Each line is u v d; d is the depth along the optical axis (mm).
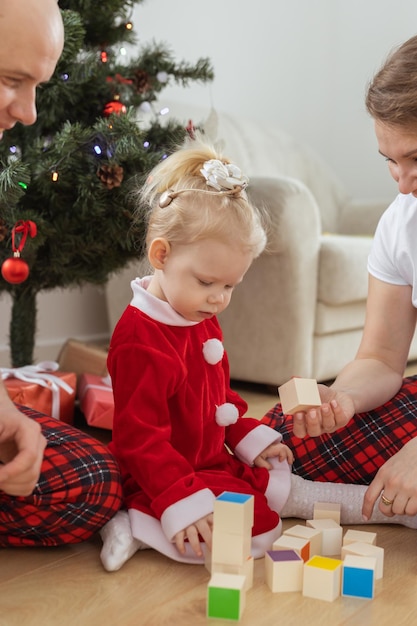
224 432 1345
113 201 1800
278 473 1348
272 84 3916
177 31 3393
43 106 1816
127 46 2771
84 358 2176
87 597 1068
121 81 1919
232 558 1049
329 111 4223
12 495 1135
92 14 1908
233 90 3695
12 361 2109
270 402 2393
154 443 1176
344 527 1358
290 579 1088
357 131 4137
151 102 2074
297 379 1216
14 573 1146
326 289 2484
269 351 2490
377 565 1129
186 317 1236
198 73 2107
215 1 3570
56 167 1719
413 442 1246
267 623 997
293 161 3414
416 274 1368
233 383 2701
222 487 1228
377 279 1438
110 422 1938
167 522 1145
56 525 1182
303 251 2420
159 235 1217
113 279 2834
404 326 1429
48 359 2957
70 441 1205
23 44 917
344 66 4156
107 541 1182
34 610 1027
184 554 1176
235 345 2553
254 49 3795
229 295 1226
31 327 2098
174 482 1161
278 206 2354
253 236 1195
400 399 1411
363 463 1375
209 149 1282
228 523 1046
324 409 1203
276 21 3902
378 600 1067
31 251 1773
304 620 1007
